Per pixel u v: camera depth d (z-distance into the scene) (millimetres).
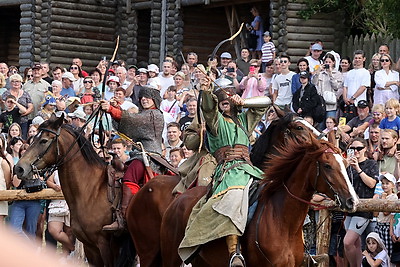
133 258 8773
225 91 6660
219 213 6219
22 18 23969
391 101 11664
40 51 23969
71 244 11711
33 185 11023
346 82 14219
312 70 15891
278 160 6207
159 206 7711
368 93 14258
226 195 6293
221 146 6793
